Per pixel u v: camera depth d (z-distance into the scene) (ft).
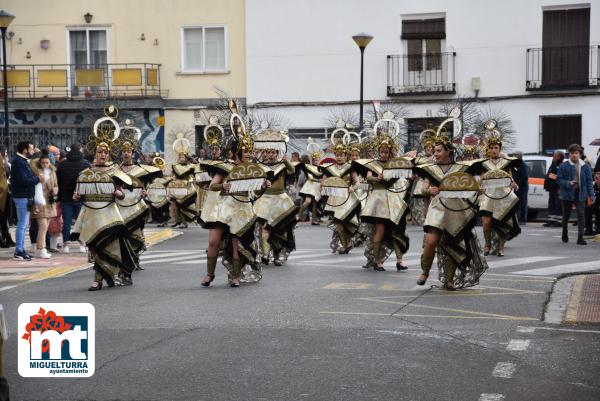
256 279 38.86
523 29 93.35
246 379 22.26
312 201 73.92
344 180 51.19
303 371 22.93
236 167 36.70
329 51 97.71
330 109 97.71
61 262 49.75
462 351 24.91
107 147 37.88
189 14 100.48
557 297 33.94
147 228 75.05
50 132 97.45
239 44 100.01
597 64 91.71
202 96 100.53
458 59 94.79
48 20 101.96
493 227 48.57
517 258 47.55
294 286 37.63
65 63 102.01
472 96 94.48
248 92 99.50
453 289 35.86
